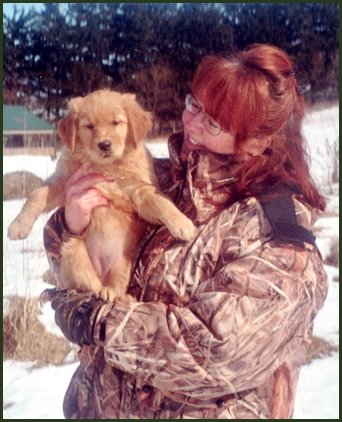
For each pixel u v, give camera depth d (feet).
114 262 9.13
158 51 38.14
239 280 6.09
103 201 9.23
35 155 34.22
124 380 7.04
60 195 10.03
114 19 39.24
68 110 10.15
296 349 6.48
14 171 29.91
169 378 6.12
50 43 39.09
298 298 6.11
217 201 7.14
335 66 42.45
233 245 6.52
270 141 7.24
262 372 6.15
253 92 6.96
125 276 8.95
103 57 38.96
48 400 14.32
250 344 5.92
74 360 16.53
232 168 7.26
